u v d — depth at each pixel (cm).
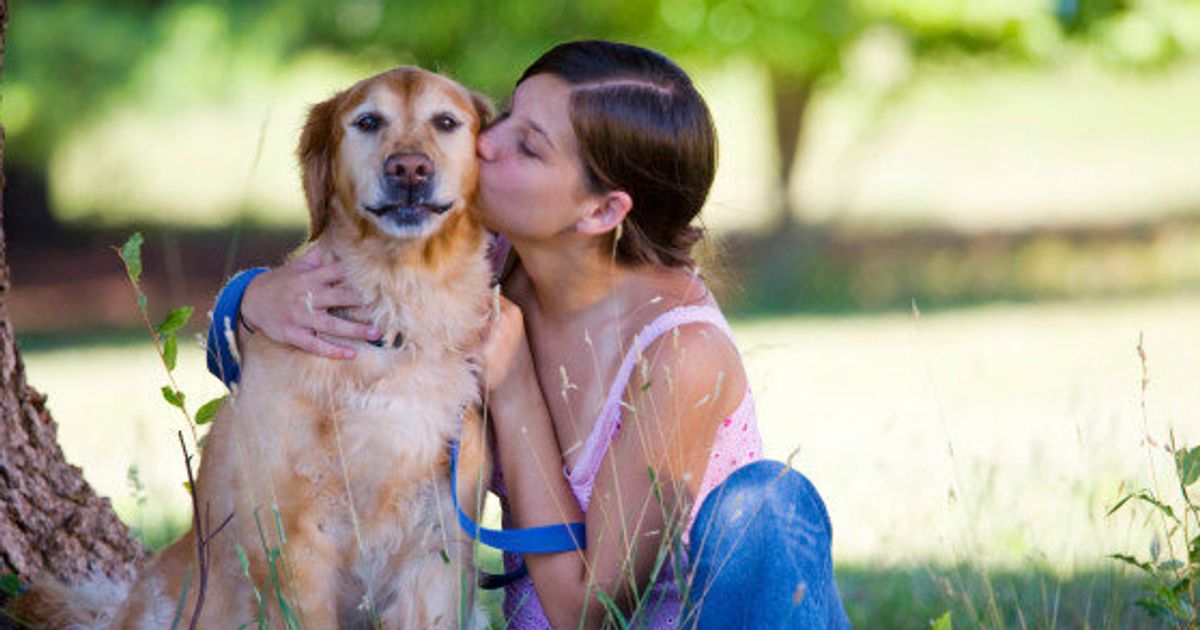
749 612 328
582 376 382
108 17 1652
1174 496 555
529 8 1433
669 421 359
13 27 1647
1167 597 355
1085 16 1489
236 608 368
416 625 378
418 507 377
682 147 375
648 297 378
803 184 2259
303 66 1744
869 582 534
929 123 2905
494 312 369
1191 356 1204
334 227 387
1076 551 497
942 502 570
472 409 375
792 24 1448
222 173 2664
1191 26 1495
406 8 1496
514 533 359
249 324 368
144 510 569
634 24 1443
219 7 1616
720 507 337
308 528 366
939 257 1969
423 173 367
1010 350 1298
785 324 1561
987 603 424
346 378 364
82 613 388
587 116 363
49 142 1850
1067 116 2919
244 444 356
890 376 1191
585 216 371
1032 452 628
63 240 2173
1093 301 1611
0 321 395
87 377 1248
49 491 404
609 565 359
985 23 1502
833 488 705
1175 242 1955
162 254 2036
